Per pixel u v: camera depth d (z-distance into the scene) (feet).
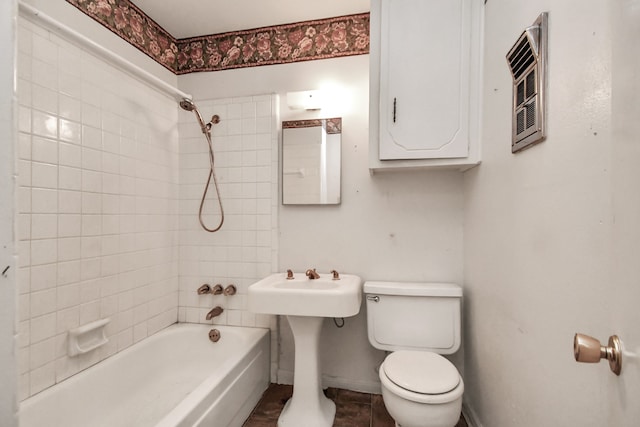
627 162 1.40
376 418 5.08
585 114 2.13
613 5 1.51
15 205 1.72
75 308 4.38
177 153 6.67
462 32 4.48
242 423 4.95
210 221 6.55
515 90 3.25
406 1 4.60
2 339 1.68
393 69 4.65
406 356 4.45
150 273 5.90
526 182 3.07
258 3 5.55
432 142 4.58
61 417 4.03
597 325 1.99
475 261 4.79
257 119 6.32
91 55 4.65
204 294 6.54
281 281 5.44
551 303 2.59
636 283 1.33
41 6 4.02
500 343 3.75
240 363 4.91
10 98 1.71
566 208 2.37
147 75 5.08
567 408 2.34
